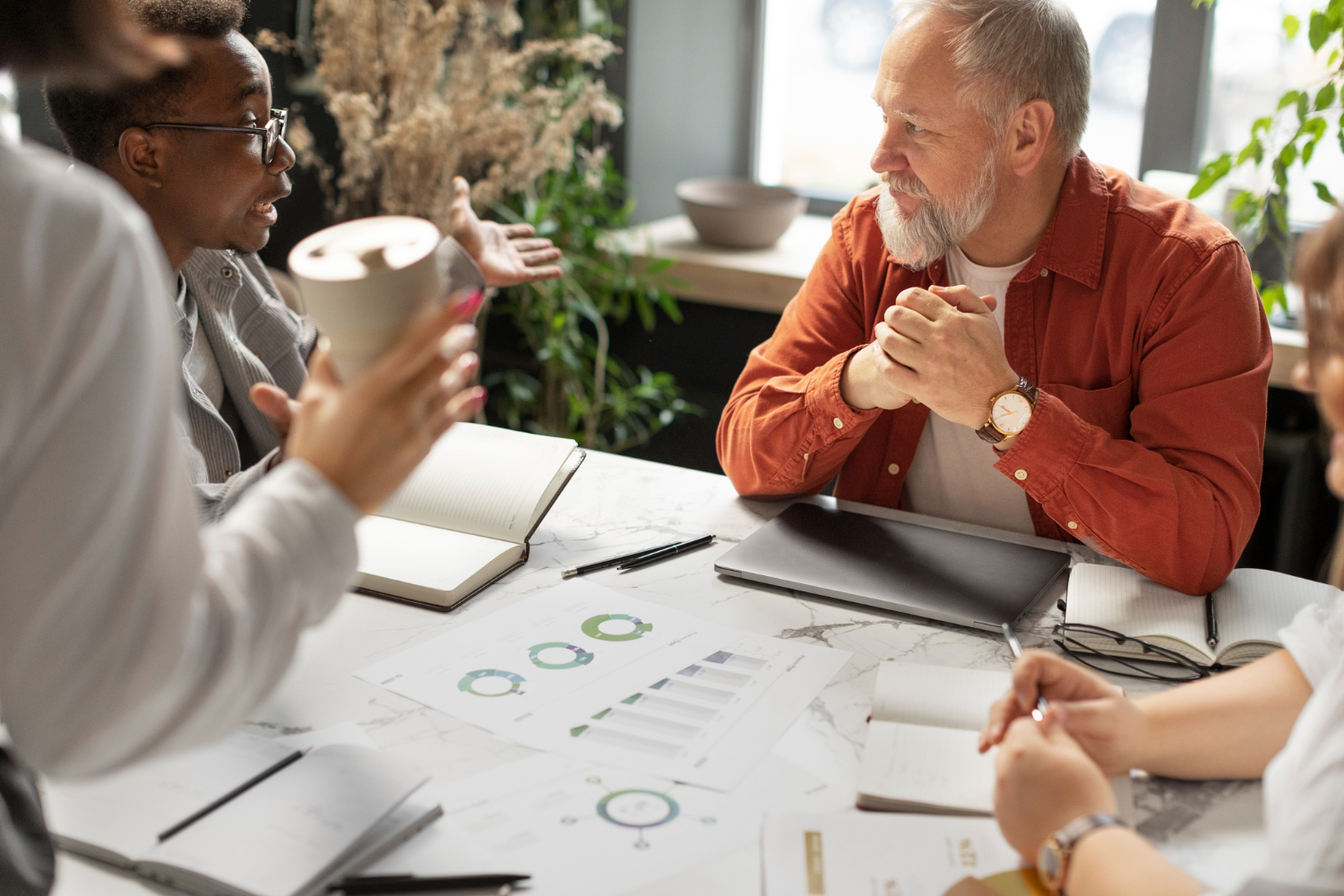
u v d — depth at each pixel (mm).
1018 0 1369
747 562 1297
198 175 1341
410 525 1354
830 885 790
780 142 3385
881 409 1490
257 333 1559
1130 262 1437
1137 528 1264
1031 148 1409
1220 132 2719
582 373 2891
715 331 2877
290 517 638
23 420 564
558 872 816
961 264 1561
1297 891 680
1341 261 733
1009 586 1252
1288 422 2328
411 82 2277
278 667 643
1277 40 2576
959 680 1042
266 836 811
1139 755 898
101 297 570
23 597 569
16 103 2221
